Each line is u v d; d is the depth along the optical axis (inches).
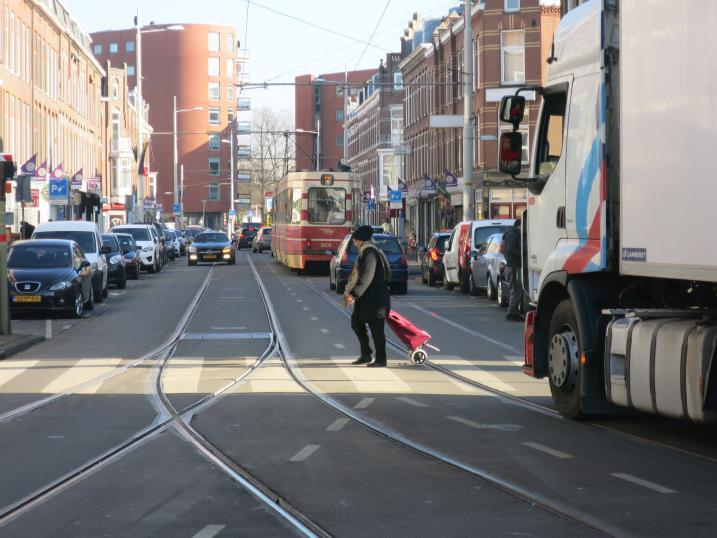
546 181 487.5
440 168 3058.6
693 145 350.3
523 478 344.2
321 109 6633.9
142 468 366.0
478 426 447.2
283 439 419.2
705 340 360.2
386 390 563.2
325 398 533.3
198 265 2381.9
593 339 435.8
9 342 783.7
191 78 5816.9
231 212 5226.4
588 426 447.2
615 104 426.3
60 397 544.7
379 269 669.3
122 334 892.0
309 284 1606.8
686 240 354.6
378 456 383.6
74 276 1039.6
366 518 293.6
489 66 2524.6
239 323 980.6
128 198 3499.0
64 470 363.9
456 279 1427.2
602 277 444.5
